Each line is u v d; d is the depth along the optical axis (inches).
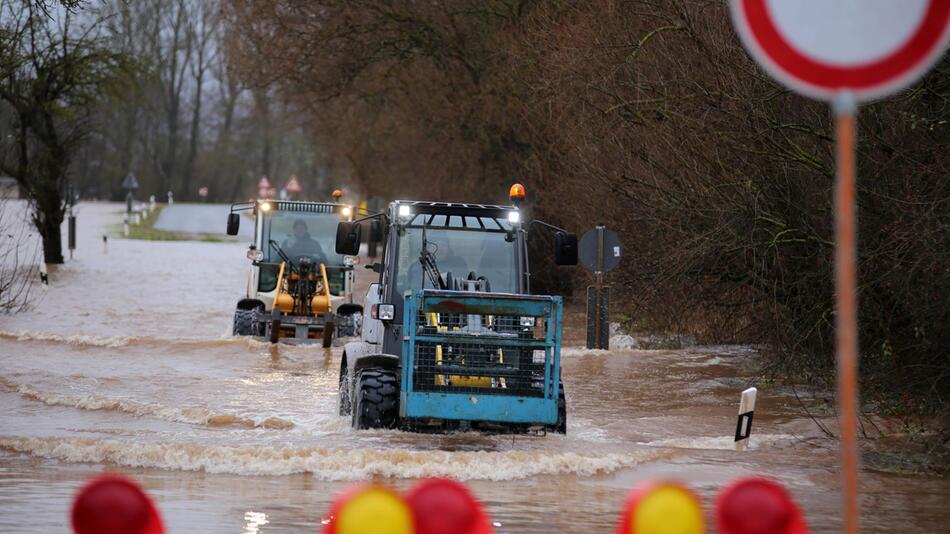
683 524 286.5
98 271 3907.5
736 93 1664.6
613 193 2244.1
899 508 868.6
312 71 3703.3
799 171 1632.6
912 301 1321.4
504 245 1325.0
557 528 742.5
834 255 1541.6
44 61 3843.5
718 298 2096.5
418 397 1167.6
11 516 732.7
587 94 2316.7
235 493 858.8
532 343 1187.9
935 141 1376.7
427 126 3735.2
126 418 1322.6
